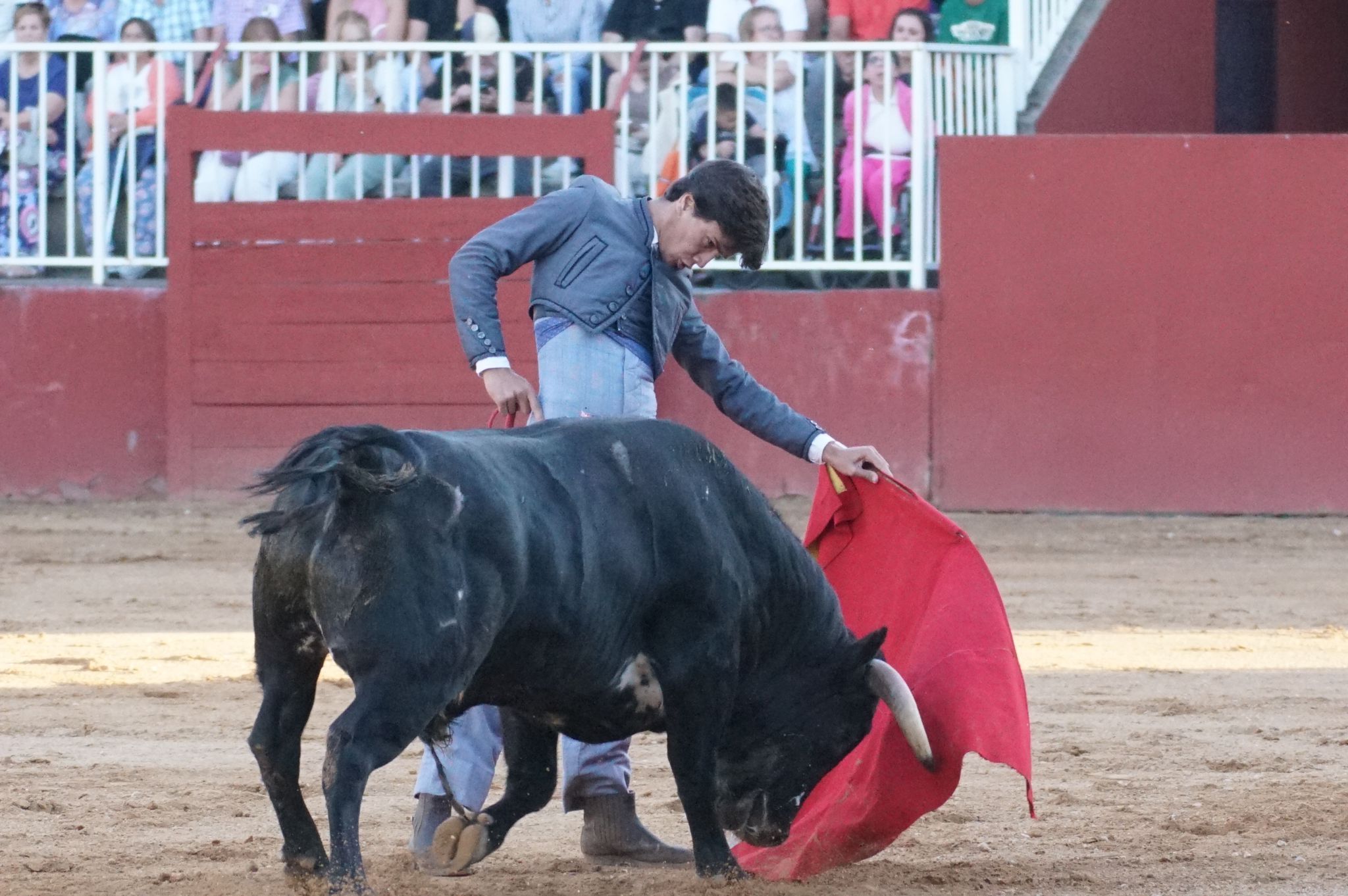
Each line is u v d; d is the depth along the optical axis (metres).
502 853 13.80
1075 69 41.75
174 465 35.50
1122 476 35.53
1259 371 35.38
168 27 36.25
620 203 13.21
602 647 11.27
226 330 35.22
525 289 34.44
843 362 35.41
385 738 9.84
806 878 12.75
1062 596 27.55
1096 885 12.65
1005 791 15.97
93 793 15.55
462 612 10.13
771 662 12.48
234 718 19.03
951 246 35.34
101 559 29.84
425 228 34.91
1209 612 26.42
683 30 35.66
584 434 11.53
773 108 34.84
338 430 10.06
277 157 35.28
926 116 35.69
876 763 12.27
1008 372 35.38
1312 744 17.89
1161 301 35.34
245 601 26.50
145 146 36.12
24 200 36.28
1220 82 42.56
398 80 35.50
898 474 35.50
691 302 13.63
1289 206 35.22
